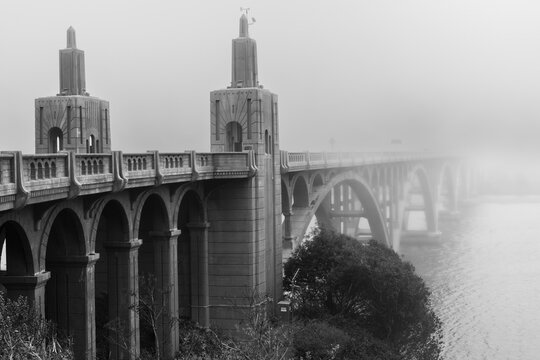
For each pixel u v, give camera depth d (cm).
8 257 3030
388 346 4878
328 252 5803
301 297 5534
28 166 2747
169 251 4256
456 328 7444
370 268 5288
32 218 3002
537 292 9012
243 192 4919
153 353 4222
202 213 4891
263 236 5088
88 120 4500
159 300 4250
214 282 4981
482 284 9550
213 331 4559
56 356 2533
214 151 5128
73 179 3016
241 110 5056
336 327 4891
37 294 3027
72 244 3400
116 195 3628
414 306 5294
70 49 4553
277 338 3659
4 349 2295
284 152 5666
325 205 8781
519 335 7150
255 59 5247
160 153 3912
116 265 3812
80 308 3406
